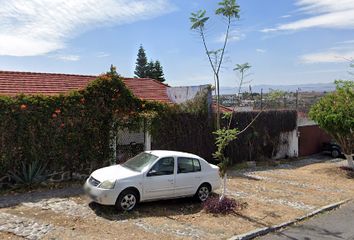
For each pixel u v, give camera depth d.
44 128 9.44
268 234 6.58
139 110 11.87
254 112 16.91
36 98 9.33
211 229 6.51
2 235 5.49
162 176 7.71
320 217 7.95
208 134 14.48
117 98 11.09
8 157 8.81
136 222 6.61
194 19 8.14
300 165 17.14
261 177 13.12
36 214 6.72
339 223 7.43
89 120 10.45
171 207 8.04
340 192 10.94
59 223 6.23
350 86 14.30
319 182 12.65
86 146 10.41
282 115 18.70
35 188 8.93
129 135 12.33
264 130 17.48
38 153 9.35
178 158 8.20
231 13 8.00
